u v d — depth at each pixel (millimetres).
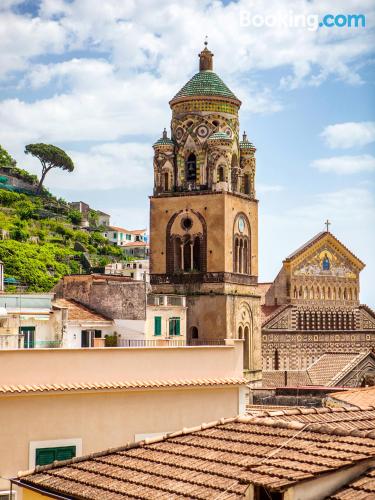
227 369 40625
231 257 114312
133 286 91625
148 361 38688
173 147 116812
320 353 140500
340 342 142625
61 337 74188
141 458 28516
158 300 97812
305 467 24312
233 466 26156
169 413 38781
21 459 35562
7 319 63219
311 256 141000
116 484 26781
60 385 36375
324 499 23547
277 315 137250
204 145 115375
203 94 115500
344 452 25297
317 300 141375
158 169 117125
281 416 30328
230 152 115500
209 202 113875
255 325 117938
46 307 74688
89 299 93375
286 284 139375
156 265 116000
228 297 112375
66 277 94750
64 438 36344
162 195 116312
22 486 28781
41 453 35906
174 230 115625
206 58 118562
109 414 37312
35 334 72625
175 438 29891
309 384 125750
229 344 41438
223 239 112812
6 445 35375
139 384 37812
